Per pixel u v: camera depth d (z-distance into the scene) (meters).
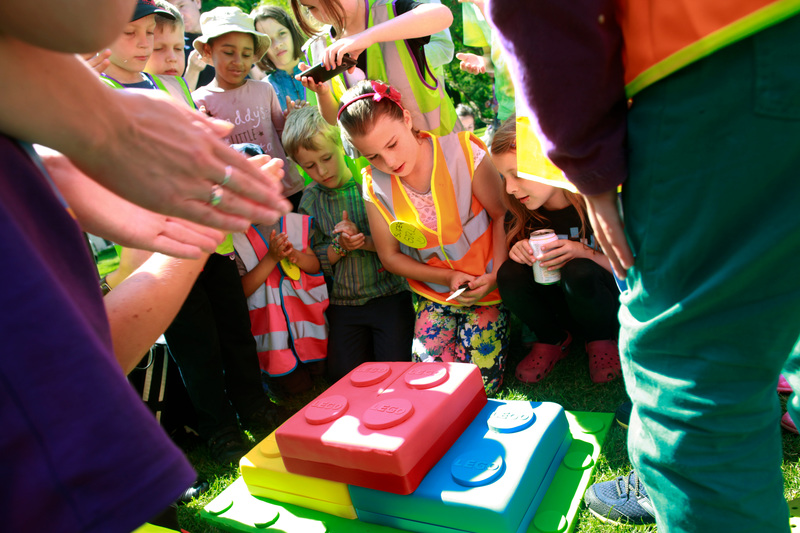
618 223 0.86
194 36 4.12
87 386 0.44
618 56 0.75
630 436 0.95
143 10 2.22
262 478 1.77
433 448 1.53
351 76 2.65
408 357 2.61
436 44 2.83
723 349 0.77
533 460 1.49
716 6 0.65
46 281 0.44
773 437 0.83
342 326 2.66
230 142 2.99
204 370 2.12
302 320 2.61
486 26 3.05
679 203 0.74
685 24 0.68
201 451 2.27
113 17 0.50
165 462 0.47
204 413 2.18
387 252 2.47
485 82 7.49
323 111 2.69
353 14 2.48
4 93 0.46
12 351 0.42
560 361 2.34
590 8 0.69
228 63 2.95
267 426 2.34
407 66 2.50
